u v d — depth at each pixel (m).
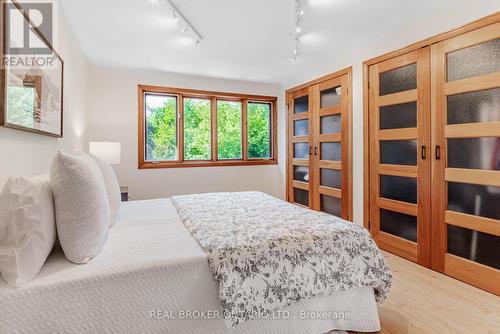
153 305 1.17
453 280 2.24
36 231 1.05
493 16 1.97
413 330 1.60
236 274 1.25
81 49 3.14
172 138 4.25
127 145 3.89
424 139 2.48
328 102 3.65
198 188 4.34
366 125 3.06
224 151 4.61
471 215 2.15
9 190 1.05
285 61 3.70
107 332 1.10
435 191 2.40
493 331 1.59
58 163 1.16
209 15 2.43
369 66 3.01
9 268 0.99
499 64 1.97
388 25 2.69
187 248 1.37
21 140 1.54
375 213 2.98
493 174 2.01
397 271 2.41
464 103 2.19
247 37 2.91
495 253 2.02
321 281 1.40
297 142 4.36
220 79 4.47
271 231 1.57
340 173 3.48
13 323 0.96
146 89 3.99
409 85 2.61
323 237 1.50
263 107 4.90
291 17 2.48
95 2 2.20
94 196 1.22
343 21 2.59
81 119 3.18
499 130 1.98
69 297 1.04
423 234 2.50
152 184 4.04
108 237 1.54
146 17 2.45
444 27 2.29
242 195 2.83
